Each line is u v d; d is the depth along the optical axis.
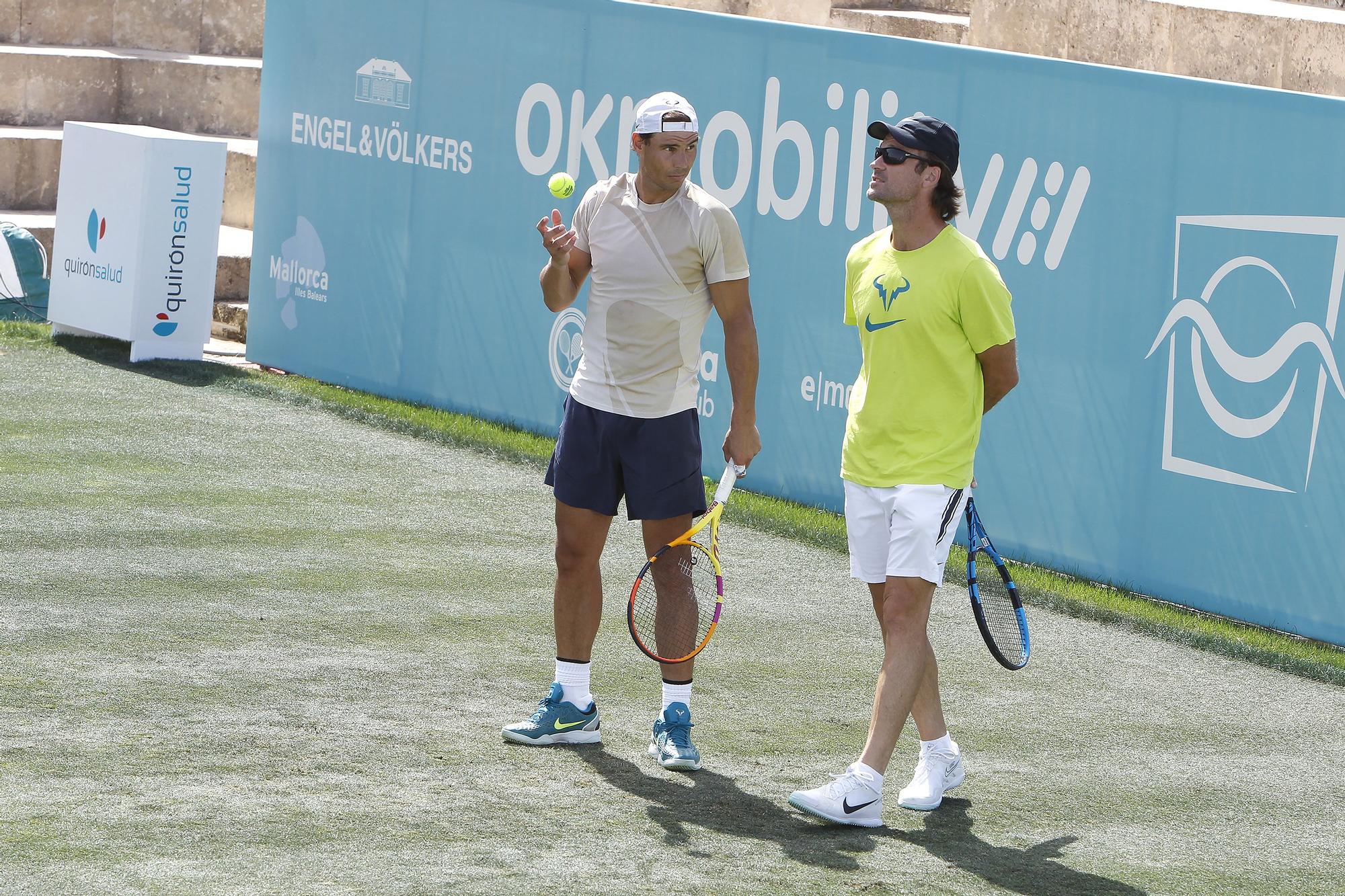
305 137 42.84
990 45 47.22
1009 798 19.80
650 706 22.11
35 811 17.19
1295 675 25.89
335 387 42.28
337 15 41.72
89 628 23.41
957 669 24.94
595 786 19.11
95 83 61.16
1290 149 27.00
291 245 43.47
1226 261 27.97
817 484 34.09
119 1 64.31
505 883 16.22
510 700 21.84
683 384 19.98
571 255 20.14
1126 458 29.64
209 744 19.47
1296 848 18.84
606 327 19.84
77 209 42.88
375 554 28.41
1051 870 17.61
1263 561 27.89
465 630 24.75
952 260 18.09
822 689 23.39
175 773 18.52
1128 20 43.97
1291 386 27.27
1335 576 27.00
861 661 24.80
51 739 19.22
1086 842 18.55
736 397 19.98
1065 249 30.17
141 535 28.27
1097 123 29.50
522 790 18.80
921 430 18.30
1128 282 29.36
